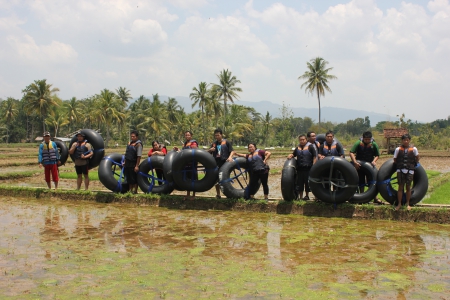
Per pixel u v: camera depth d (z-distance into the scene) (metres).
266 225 8.86
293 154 10.50
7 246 7.12
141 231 8.30
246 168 10.89
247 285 5.31
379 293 5.07
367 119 137.25
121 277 5.59
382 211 9.42
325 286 5.29
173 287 5.23
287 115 88.69
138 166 11.52
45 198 12.43
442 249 7.06
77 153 12.23
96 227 8.64
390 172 9.58
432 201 11.73
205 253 6.76
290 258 6.50
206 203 10.77
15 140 79.81
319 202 9.94
